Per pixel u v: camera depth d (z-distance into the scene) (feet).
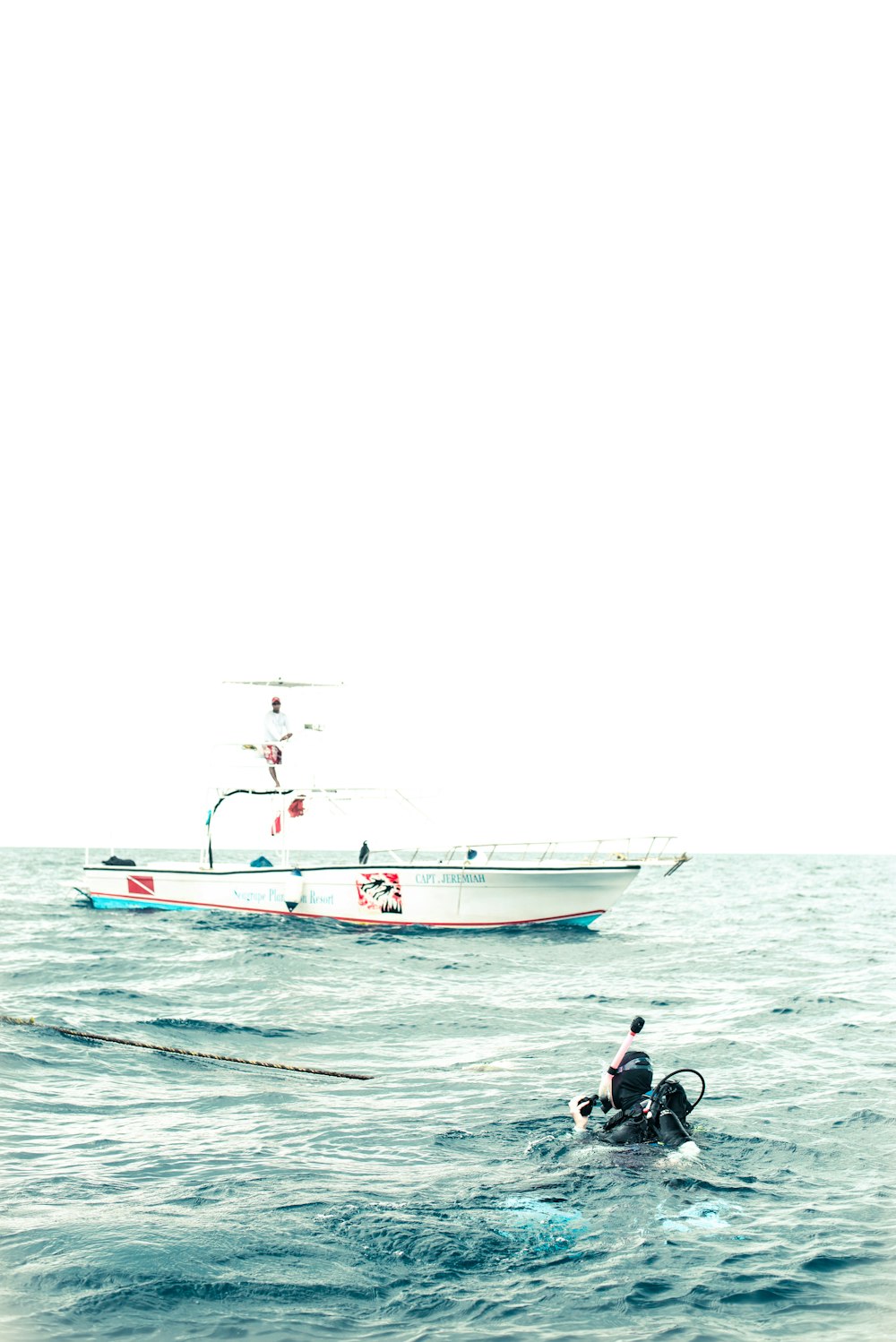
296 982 56.54
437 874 81.25
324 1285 17.85
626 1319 16.93
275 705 87.15
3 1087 31.30
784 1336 16.46
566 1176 23.56
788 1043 40.04
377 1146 26.05
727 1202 22.15
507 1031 43.42
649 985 56.85
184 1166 24.29
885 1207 22.07
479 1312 17.03
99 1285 17.53
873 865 315.17
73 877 168.76
